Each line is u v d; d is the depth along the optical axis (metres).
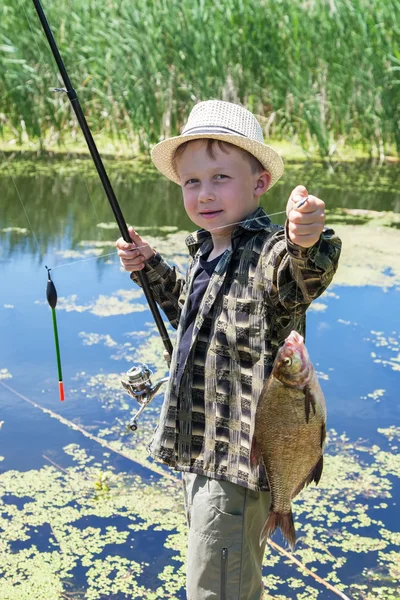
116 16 10.48
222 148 2.41
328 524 3.25
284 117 10.66
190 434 2.42
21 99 10.34
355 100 10.52
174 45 10.21
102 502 3.34
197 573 2.36
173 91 10.26
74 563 2.97
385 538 3.16
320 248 2.06
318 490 3.48
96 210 7.82
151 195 8.55
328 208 8.02
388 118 10.44
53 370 4.46
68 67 10.46
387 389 4.32
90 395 4.22
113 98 10.40
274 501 2.17
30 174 9.29
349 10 10.32
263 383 2.28
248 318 2.31
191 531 2.39
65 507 3.30
